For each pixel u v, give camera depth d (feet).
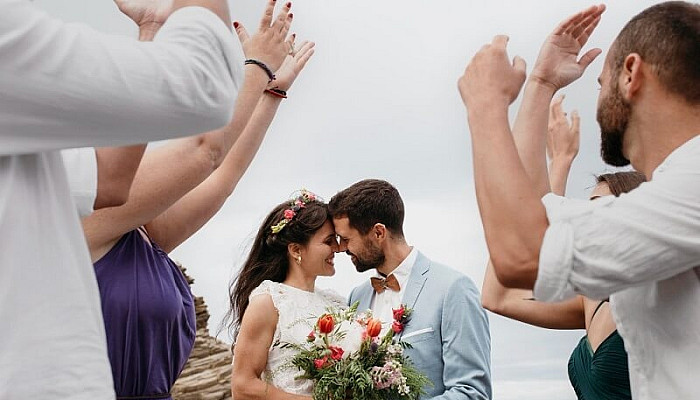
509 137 5.94
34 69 4.52
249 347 13.85
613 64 6.10
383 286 14.96
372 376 13.03
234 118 7.99
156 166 7.81
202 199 9.51
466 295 13.97
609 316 7.80
